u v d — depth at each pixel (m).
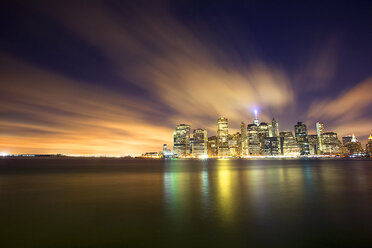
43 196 27.28
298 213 18.52
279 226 15.30
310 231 14.36
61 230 14.78
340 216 17.61
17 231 14.62
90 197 26.34
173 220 16.75
